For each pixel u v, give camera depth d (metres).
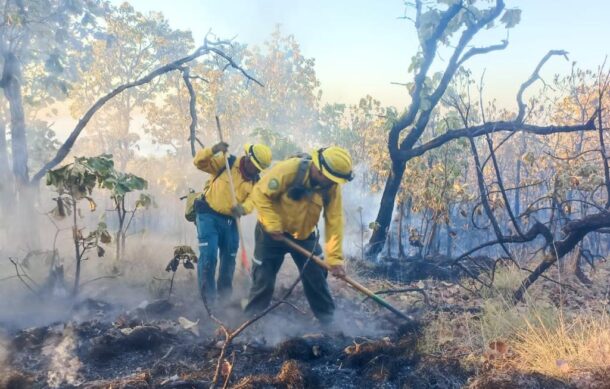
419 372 3.43
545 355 3.41
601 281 6.18
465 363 3.52
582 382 3.11
